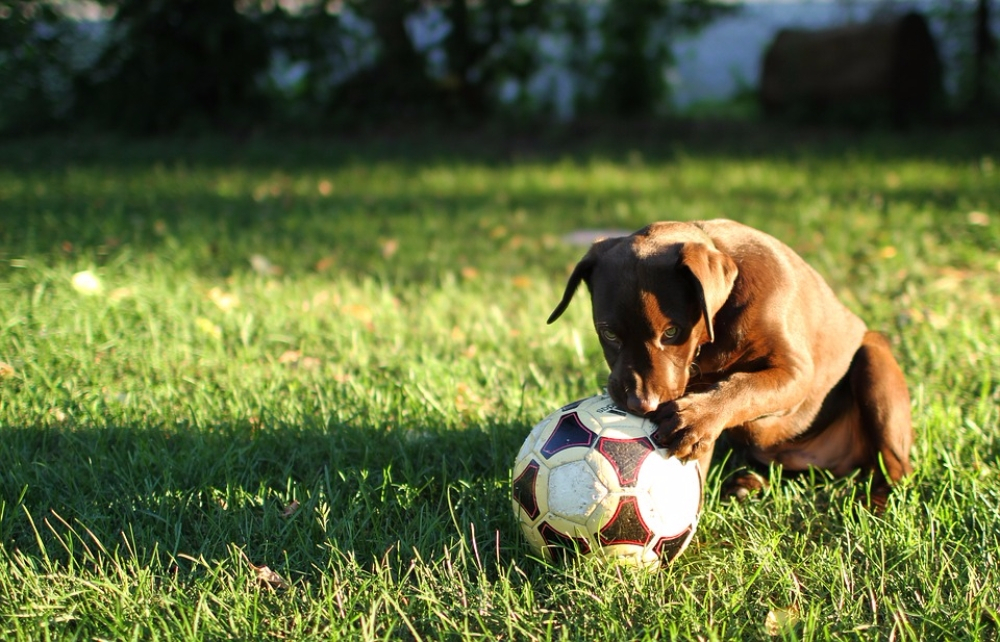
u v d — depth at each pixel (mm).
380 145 14727
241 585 2781
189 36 15320
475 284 6641
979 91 15141
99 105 15297
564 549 2898
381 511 3283
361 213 9203
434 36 16734
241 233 7906
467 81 16641
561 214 9617
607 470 2863
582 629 2635
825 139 14336
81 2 14914
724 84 19844
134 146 14094
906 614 2688
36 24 14531
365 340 5172
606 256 3365
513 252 7848
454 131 15906
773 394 3209
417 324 5594
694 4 16688
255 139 14984
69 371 4426
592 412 3023
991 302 5871
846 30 15180
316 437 3807
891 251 7098
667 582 2875
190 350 4777
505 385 4492
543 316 5812
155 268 6137
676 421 2992
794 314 3340
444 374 4566
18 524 3191
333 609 2701
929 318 5387
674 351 3203
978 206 8812
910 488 3527
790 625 2549
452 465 3672
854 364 3750
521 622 2654
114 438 3818
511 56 16688
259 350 4922
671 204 9789
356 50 16469
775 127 15391
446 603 2770
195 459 3562
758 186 10938
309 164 13109
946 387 4480
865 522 3139
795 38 15797
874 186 10352
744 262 3322
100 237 7238
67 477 3430
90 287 5328
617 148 14633
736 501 3447
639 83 16984
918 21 14547
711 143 14719
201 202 9555
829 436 3832
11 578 2852
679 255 3156
